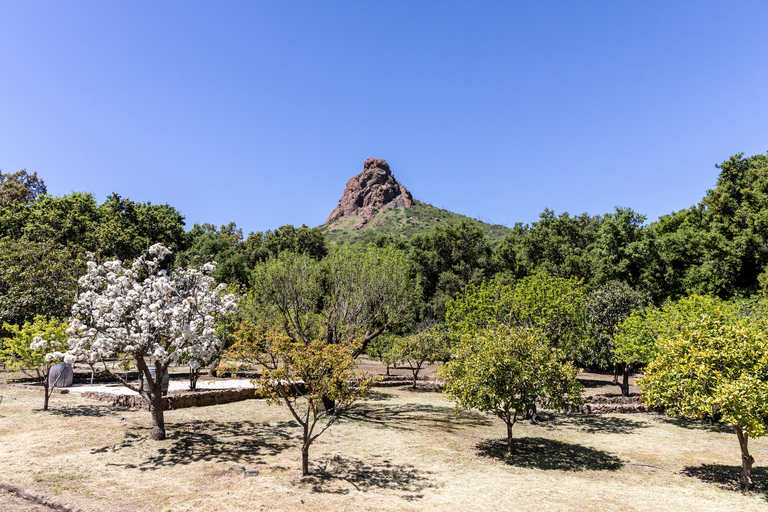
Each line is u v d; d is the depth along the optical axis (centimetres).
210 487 702
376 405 1744
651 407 1727
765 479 910
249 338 891
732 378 830
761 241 2825
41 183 4656
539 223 4816
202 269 1045
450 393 1118
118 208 4134
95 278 959
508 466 965
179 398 1331
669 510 727
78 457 803
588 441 1245
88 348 916
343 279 1672
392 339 2584
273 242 5434
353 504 677
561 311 1548
